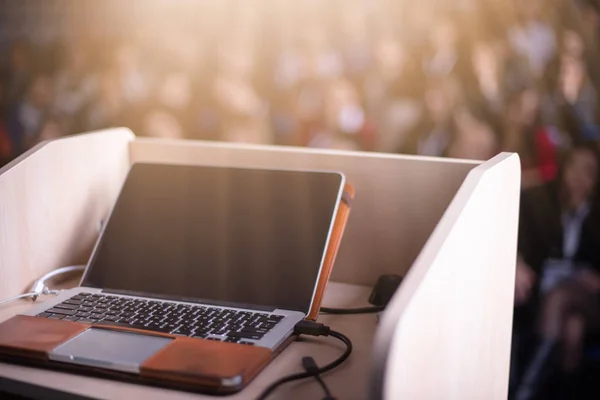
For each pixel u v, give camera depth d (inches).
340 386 27.4
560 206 89.4
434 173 38.9
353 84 100.9
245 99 107.4
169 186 39.4
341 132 101.3
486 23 93.2
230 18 106.5
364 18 99.2
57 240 40.7
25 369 28.5
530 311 89.1
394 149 98.0
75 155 41.6
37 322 31.6
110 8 115.1
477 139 93.6
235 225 37.2
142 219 39.1
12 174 37.0
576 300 87.9
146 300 35.2
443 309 25.4
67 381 27.4
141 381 27.0
